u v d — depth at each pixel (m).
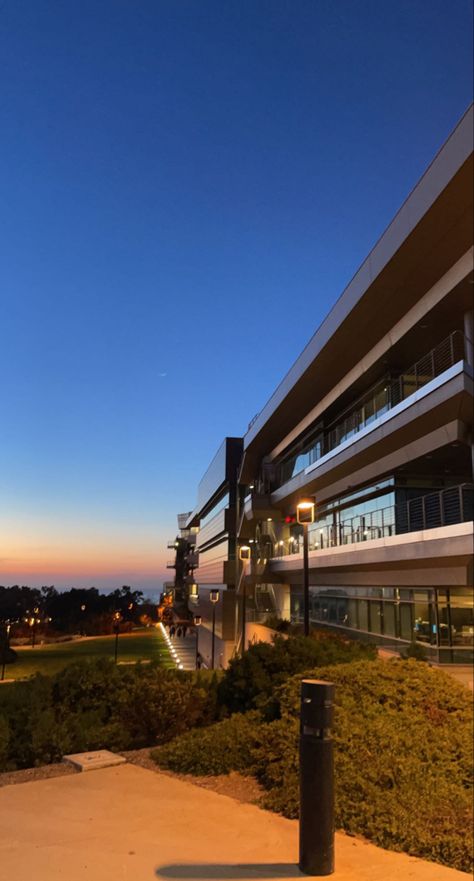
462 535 17.61
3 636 74.88
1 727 8.04
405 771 6.09
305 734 4.19
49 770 7.40
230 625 57.69
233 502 61.31
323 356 28.33
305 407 37.28
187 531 122.50
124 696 9.45
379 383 28.34
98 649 91.31
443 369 23.06
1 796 6.13
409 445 23.48
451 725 7.87
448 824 5.13
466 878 4.11
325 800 4.11
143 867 4.21
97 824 5.23
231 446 62.91
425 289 21.19
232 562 59.50
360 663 9.43
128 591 180.88
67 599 158.88
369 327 24.88
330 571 32.50
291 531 44.34
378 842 4.91
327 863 4.06
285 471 47.00
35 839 4.82
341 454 29.05
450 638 20.58
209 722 9.99
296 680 8.59
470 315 20.38
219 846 4.68
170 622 139.25
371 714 7.55
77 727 8.52
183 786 6.51
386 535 27.12
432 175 16.88
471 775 6.58
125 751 8.45
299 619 39.69
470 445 20.64
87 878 4.00
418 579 22.12
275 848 4.64
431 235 18.30
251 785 6.64
